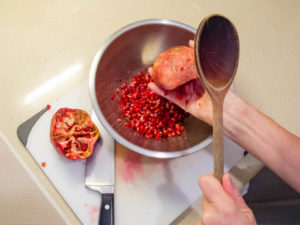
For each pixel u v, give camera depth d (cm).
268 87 54
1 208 46
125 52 48
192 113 44
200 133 45
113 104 48
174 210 46
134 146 39
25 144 47
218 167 30
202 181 30
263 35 58
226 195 29
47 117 48
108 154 47
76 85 52
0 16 54
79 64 53
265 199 59
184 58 41
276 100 53
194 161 49
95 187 45
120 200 46
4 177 47
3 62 52
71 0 56
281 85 54
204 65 31
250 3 60
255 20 59
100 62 43
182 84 44
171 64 41
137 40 47
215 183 30
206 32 31
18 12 55
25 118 49
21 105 50
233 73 32
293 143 40
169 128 48
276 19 59
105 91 46
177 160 49
